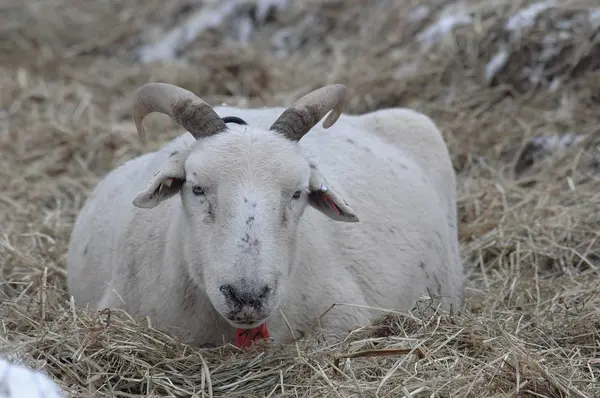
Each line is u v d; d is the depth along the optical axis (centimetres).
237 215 745
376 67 1580
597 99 1395
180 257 819
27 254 1058
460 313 888
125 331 803
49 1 2130
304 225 866
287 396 738
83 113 1559
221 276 736
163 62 1802
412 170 1035
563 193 1220
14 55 1883
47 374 747
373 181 967
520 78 1452
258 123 923
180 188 800
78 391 732
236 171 758
